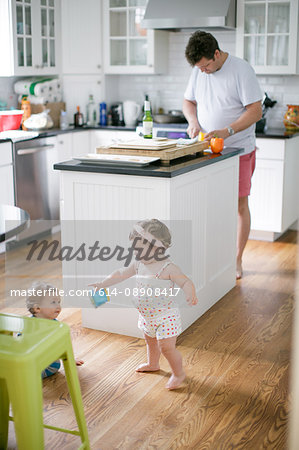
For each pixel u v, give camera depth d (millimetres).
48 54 5055
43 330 1896
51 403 2346
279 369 2633
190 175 2855
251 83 3537
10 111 4668
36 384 1734
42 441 1776
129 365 2668
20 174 4461
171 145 2939
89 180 2809
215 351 2820
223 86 3594
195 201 2973
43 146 4664
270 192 4641
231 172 3445
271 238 4793
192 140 3160
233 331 3061
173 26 4816
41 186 4715
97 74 5492
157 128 4980
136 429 2156
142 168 2703
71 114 5453
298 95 5020
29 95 5102
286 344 2900
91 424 2189
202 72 3672
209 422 2197
